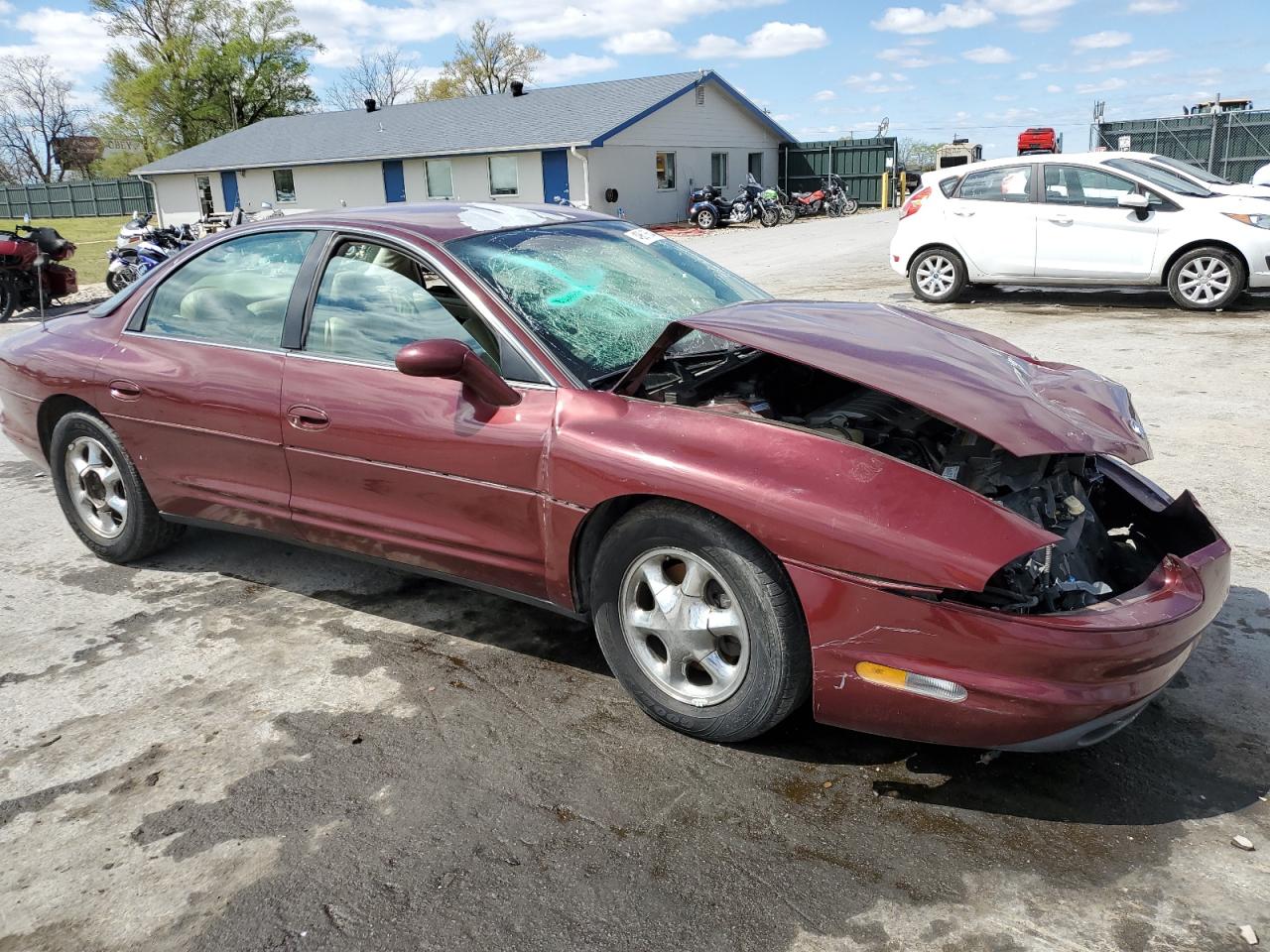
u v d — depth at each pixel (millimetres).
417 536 3367
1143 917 2209
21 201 51500
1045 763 2793
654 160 30391
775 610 2625
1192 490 4891
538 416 3020
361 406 3350
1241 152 22547
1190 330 8977
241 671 3420
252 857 2490
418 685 3299
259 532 3861
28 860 2506
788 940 2176
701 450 2719
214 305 3883
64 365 4176
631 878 2377
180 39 52562
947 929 2191
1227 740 2875
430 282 3408
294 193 33781
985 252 10844
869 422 3020
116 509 4312
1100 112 24000
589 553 3062
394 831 2568
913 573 2408
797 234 24703
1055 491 2930
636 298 3543
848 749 2883
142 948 2215
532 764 2846
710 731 2865
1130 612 2475
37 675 3428
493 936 2211
